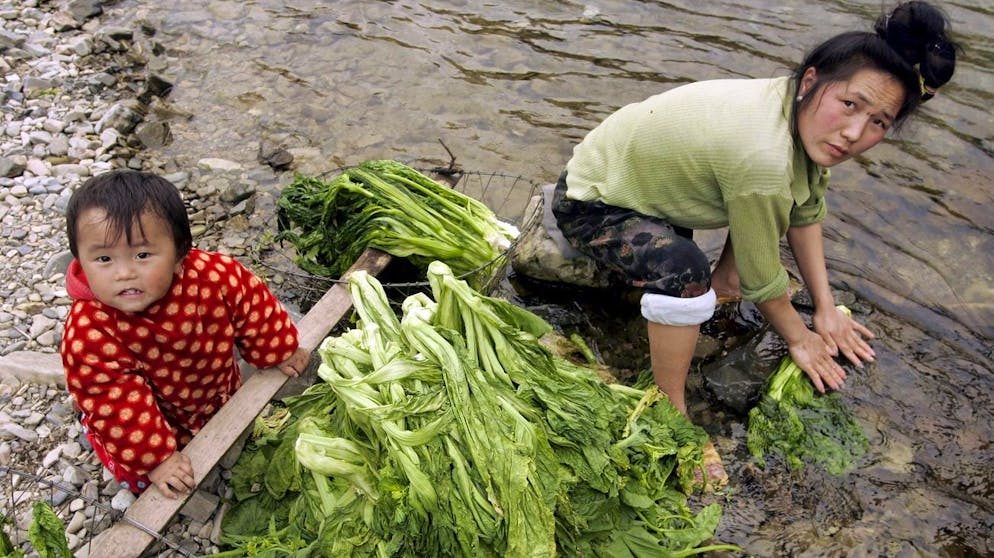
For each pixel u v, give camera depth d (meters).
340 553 2.68
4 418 3.42
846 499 3.34
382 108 5.64
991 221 4.67
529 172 5.11
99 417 2.79
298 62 6.09
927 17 2.78
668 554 2.91
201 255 2.98
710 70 5.89
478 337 3.05
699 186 3.33
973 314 4.16
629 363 3.99
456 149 5.28
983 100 5.50
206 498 3.18
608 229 3.51
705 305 3.29
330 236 4.15
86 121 5.35
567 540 2.81
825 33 6.20
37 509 2.61
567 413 2.96
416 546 2.69
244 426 3.12
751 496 3.36
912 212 4.74
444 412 2.81
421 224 4.04
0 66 5.68
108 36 6.18
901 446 3.53
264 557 2.78
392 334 3.18
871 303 4.21
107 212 2.51
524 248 4.33
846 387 3.76
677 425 3.36
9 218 4.47
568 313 4.26
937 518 3.26
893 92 2.91
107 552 2.71
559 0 6.77
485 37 6.34
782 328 3.73
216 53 6.19
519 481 2.63
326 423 3.02
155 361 2.95
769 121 3.12
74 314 2.76
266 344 3.23
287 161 5.14
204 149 5.28
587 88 5.78
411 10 6.71
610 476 2.94
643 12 6.57
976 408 3.68
